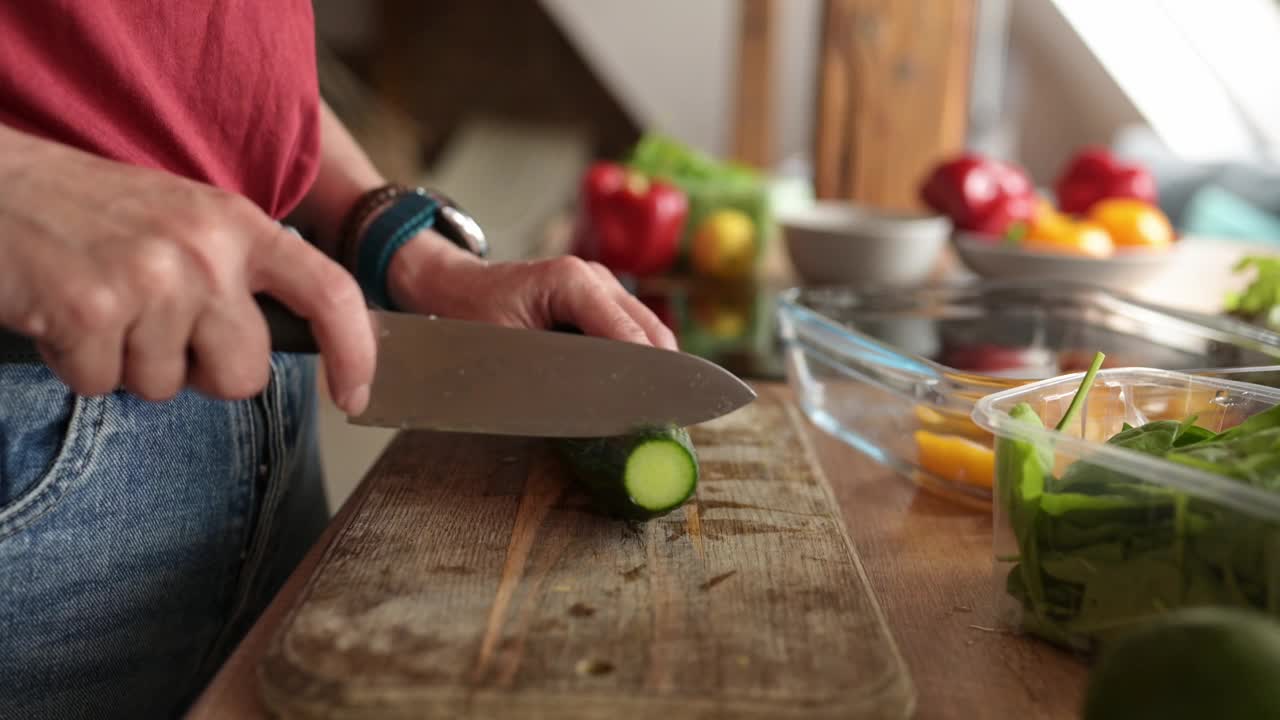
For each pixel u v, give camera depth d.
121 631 0.72
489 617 0.55
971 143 3.40
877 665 0.51
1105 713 0.40
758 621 0.55
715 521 0.69
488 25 4.67
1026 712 0.51
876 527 0.73
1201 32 4.13
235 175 0.75
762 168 2.36
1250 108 4.18
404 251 0.86
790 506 0.71
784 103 4.36
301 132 0.78
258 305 0.57
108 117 0.65
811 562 0.63
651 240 1.71
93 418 0.67
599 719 0.48
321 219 0.90
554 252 1.91
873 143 2.06
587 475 0.68
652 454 0.66
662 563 0.62
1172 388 0.63
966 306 1.10
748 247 1.75
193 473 0.74
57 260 0.49
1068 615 0.54
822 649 0.53
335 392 0.58
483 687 0.49
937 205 1.71
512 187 4.40
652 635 0.54
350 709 0.48
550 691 0.49
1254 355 0.86
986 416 0.56
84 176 0.51
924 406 0.77
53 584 0.67
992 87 3.41
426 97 4.82
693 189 1.78
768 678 0.50
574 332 0.81
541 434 0.67
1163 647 0.39
